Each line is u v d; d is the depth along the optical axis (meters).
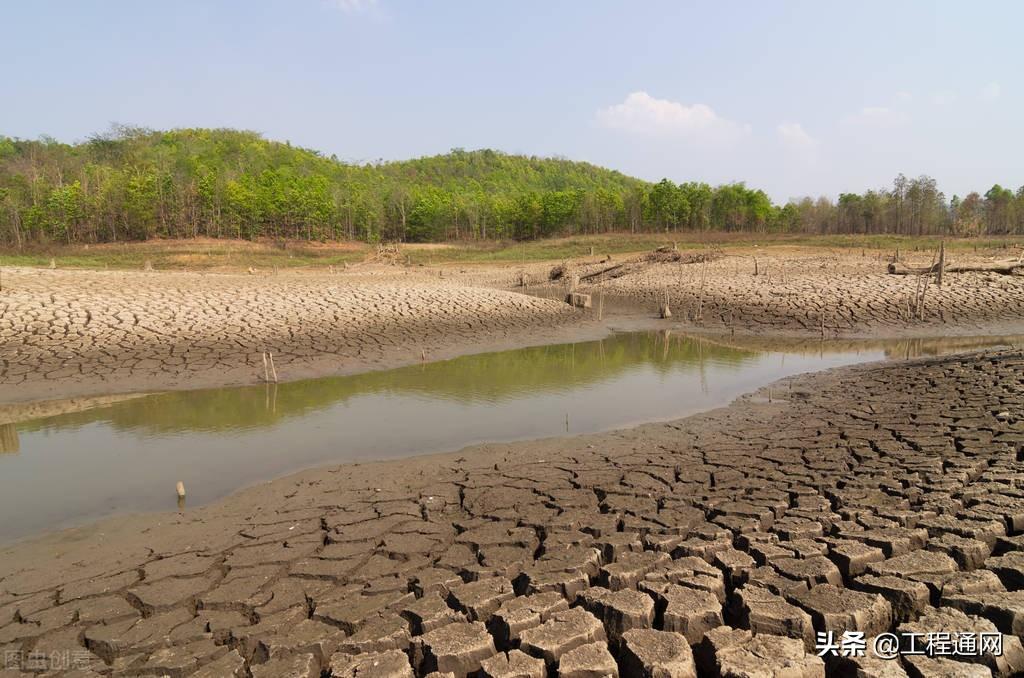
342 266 45.25
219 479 8.19
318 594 5.01
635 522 6.03
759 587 4.55
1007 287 23.52
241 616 4.75
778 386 13.02
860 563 4.85
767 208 63.41
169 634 4.52
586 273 36.22
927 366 13.34
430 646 4.02
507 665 3.76
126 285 20.66
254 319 17.73
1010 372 11.81
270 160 80.75
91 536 6.52
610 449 8.89
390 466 8.48
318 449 9.35
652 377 14.53
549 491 7.16
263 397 12.62
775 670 3.54
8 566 5.90
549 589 4.77
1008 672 3.65
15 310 16.02
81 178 54.72
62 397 12.38
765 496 6.62
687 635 4.14
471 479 7.78
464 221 68.88
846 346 18.62
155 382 13.41
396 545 5.86
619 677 3.89
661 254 37.72
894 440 8.45
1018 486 6.43
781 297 24.06
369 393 12.97
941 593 4.36
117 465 8.75
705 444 8.89
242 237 56.78
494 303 22.72
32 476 8.34
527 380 14.25
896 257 30.56
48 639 4.56
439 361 16.50
